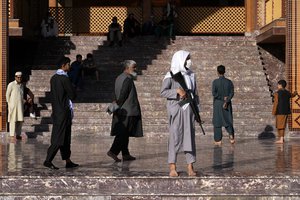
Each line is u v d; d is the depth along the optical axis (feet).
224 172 46.57
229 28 128.77
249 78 100.22
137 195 41.81
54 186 44.11
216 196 41.68
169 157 44.24
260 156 59.57
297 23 86.48
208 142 77.10
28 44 110.83
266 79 100.07
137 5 135.64
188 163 44.55
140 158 57.67
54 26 112.68
